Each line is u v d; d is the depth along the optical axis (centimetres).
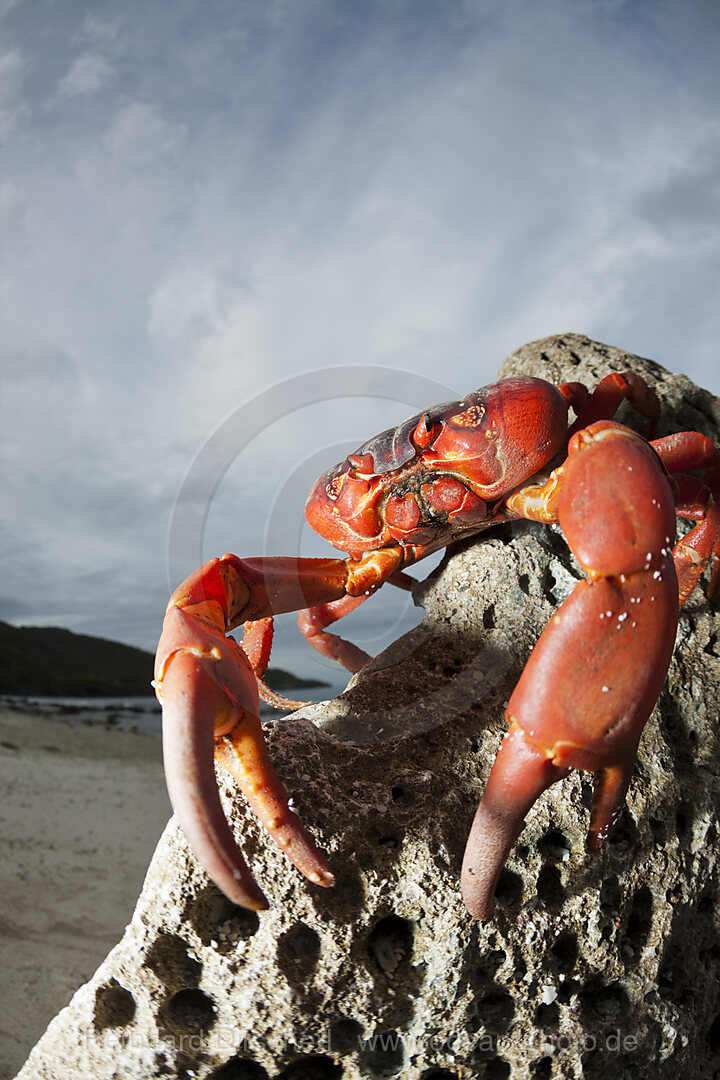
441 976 21
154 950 20
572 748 17
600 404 28
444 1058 22
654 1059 23
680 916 24
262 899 16
